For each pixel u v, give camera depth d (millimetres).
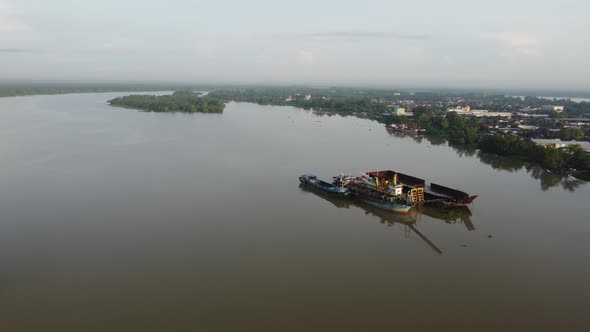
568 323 46125
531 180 108125
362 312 47625
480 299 50594
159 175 103000
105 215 75625
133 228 70188
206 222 73500
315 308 48281
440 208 83438
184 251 62312
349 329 44562
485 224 75312
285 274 56062
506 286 53688
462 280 55094
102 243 64500
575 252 63688
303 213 80062
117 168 109125
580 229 72562
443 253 63375
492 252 63781
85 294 50906
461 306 49062
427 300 50219
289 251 63094
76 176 100812
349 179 98062
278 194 90875
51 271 56156
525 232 71625
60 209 78375
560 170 120000
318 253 62719
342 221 77125
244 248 63781
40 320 45844
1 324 45125
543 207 84562
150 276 55094
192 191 90812
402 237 69938
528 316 47312
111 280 54125
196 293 51250
